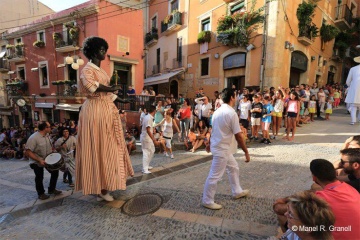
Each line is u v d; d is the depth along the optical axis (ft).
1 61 68.03
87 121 11.27
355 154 7.70
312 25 44.01
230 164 11.05
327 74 56.75
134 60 49.39
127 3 70.18
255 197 11.39
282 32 36.81
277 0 35.63
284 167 15.48
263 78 37.83
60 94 51.62
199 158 20.38
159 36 68.23
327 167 6.65
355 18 64.34
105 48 11.43
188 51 55.77
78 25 46.75
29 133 49.98
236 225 9.16
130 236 9.11
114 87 11.36
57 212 11.85
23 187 18.57
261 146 22.27
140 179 15.66
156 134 25.34
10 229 10.51
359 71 11.85
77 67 36.65
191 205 11.15
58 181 19.84
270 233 8.46
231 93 10.28
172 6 61.87
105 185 11.36
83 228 10.02
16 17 72.38
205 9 49.85
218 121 10.28
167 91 64.23
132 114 37.63
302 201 4.58
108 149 11.43
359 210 5.80
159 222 9.91
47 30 54.03
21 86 60.95
